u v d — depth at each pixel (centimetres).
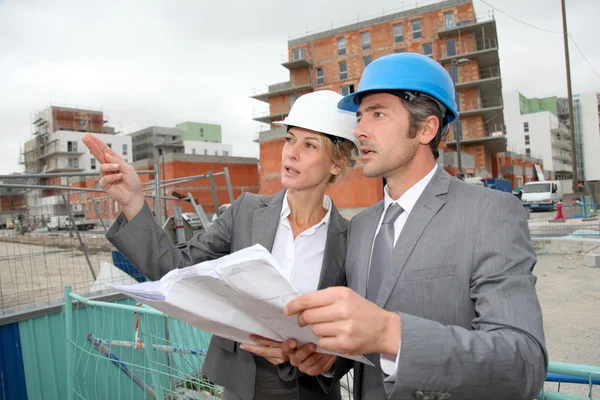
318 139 177
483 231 106
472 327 103
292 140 183
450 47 3562
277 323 105
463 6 3491
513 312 90
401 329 82
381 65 126
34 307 325
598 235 1153
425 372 80
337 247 179
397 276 113
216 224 190
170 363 279
